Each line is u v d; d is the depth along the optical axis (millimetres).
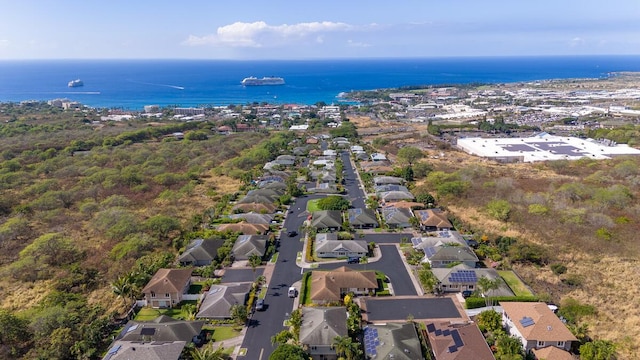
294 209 130375
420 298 78938
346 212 124062
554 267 87125
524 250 92375
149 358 57750
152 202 137375
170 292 77312
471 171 155500
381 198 134875
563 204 120000
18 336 65438
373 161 186750
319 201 130000
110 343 66500
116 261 92375
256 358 63062
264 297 80188
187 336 65000
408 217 114438
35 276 88750
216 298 75500
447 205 129625
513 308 68562
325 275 82250
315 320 66938
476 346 60938
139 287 79688
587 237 101000
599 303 76125
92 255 98125
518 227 109562
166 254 94750
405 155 186125
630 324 69625
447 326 65938
